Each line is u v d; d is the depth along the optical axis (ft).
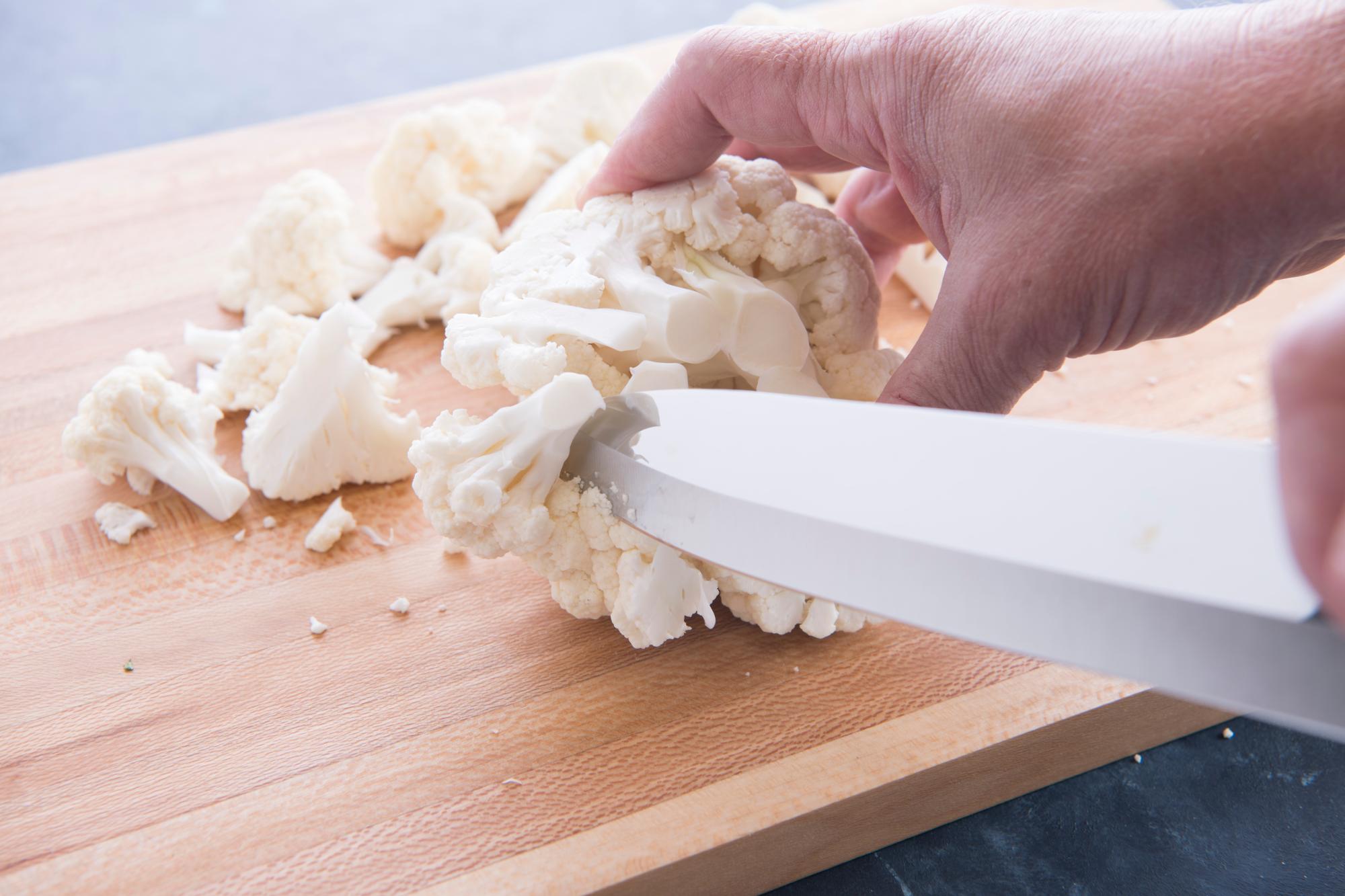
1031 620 0.86
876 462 0.92
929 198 1.03
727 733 1.04
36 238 1.42
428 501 1.04
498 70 2.30
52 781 1.03
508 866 0.99
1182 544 0.83
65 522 1.19
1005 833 1.07
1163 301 0.95
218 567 1.15
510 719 1.05
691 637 1.09
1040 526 0.86
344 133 1.59
